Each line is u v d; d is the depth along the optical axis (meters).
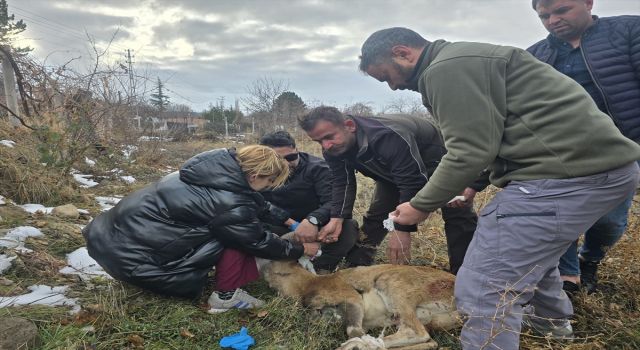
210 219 2.92
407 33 2.62
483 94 2.29
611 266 3.79
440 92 2.34
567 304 2.74
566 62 3.38
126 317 2.74
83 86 7.28
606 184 2.21
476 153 2.27
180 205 2.90
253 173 2.99
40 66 7.09
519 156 2.34
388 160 3.34
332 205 3.78
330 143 3.41
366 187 7.63
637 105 3.12
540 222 2.24
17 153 5.82
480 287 2.32
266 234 3.13
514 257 2.28
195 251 2.96
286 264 3.38
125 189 6.73
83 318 2.65
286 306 3.12
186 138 16.14
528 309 2.59
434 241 4.69
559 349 2.68
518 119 2.34
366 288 3.14
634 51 3.09
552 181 2.25
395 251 3.41
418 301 2.94
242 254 3.11
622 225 3.24
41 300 2.82
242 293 3.10
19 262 3.25
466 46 2.40
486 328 2.28
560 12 3.19
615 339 2.81
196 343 2.62
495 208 2.39
